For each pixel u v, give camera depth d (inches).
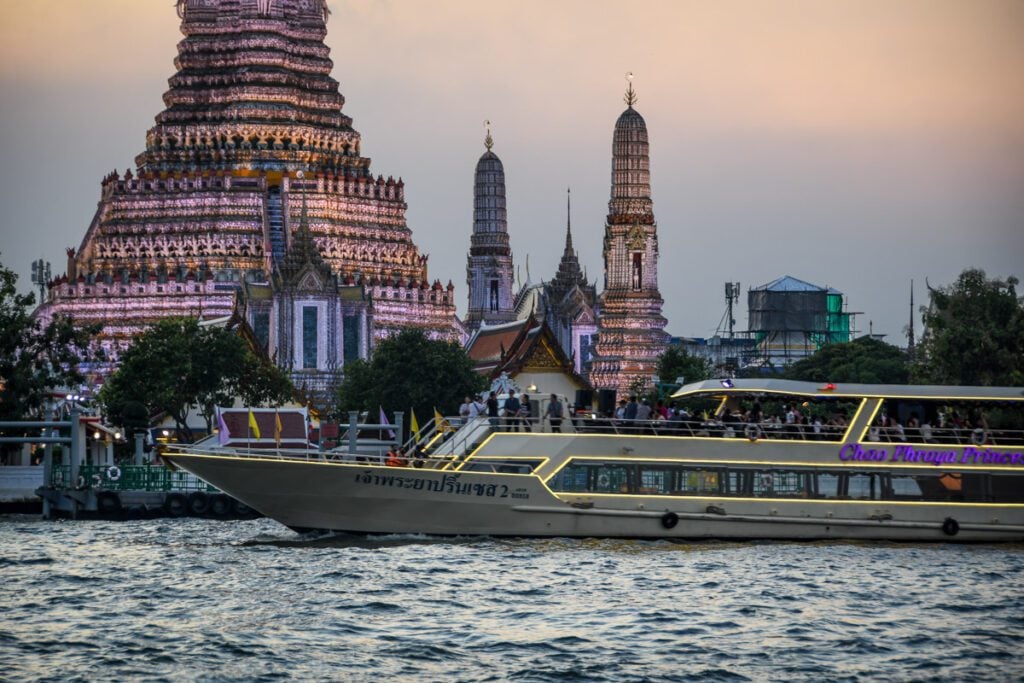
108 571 3929.6
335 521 4210.1
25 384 6481.3
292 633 3225.9
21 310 6673.2
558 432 4234.7
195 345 7564.0
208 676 2920.8
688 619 3346.5
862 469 4276.6
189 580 3774.6
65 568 3986.2
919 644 3166.8
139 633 3228.3
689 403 4899.1
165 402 7401.6
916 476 4296.3
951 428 4357.8
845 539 4274.1
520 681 2903.5
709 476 4239.7
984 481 4318.4
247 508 5329.7
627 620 3329.2
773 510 4244.6
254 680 2898.6
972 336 7199.8
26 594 3636.8
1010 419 4648.1
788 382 4291.3
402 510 4188.0
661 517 4200.3
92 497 5354.3
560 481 4200.3
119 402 7249.0
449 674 2942.9
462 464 4212.6
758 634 3228.3
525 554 4028.1
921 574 3836.1
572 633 3228.3
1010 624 3329.2
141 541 4520.2
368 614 3388.3
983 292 7460.6
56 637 3198.8
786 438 4291.3
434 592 3585.1
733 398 4414.4
